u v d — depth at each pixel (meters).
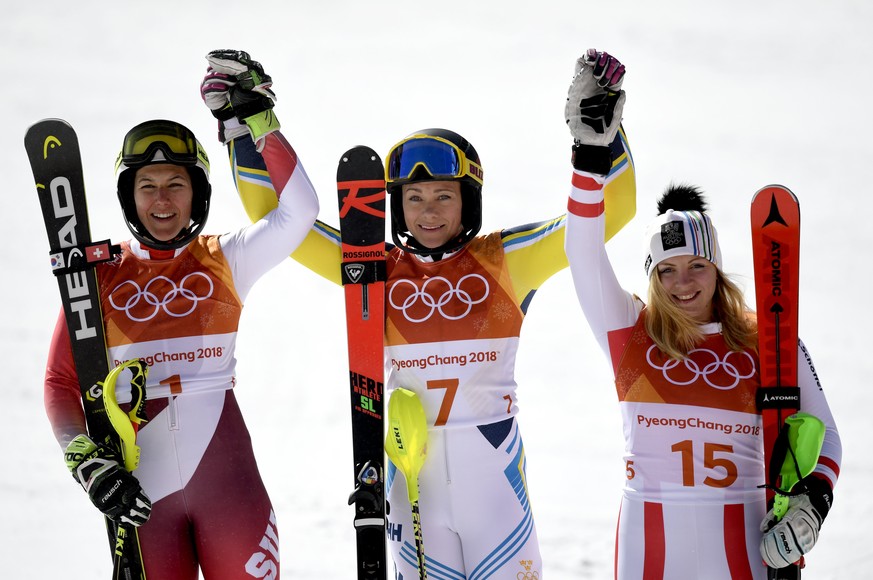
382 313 15.38
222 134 16.02
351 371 15.34
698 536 13.68
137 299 14.87
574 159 14.14
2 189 89.12
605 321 14.54
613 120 14.11
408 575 15.19
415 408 14.65
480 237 16.05
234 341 15.21
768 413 13.90
